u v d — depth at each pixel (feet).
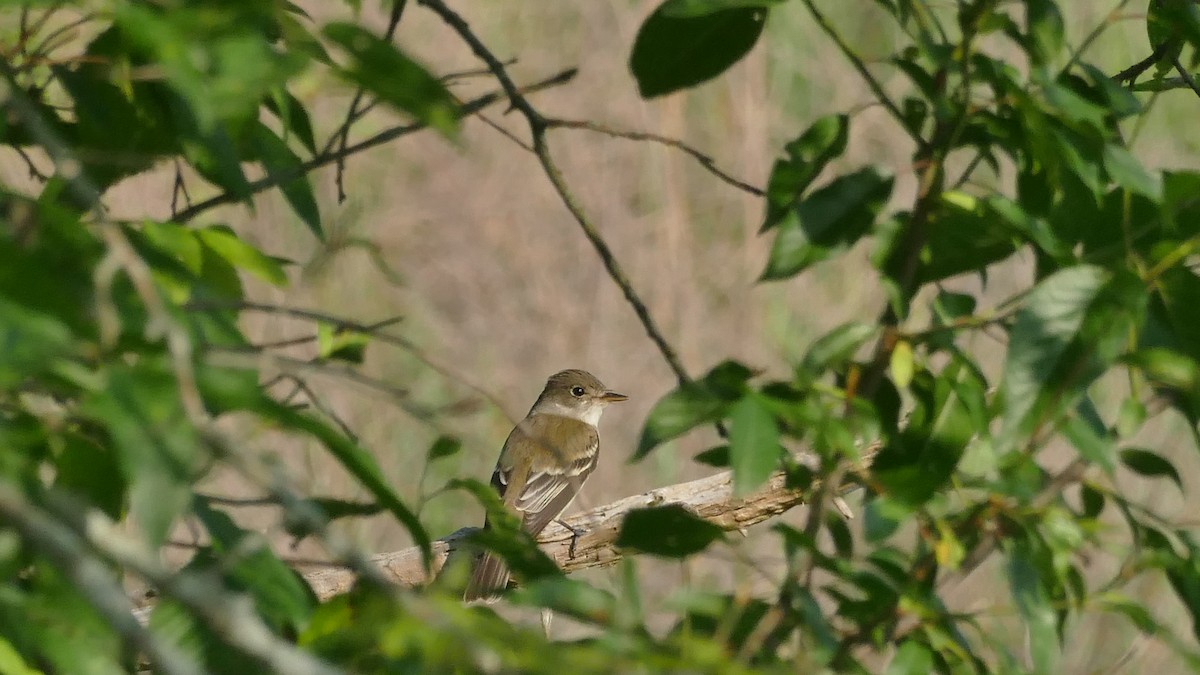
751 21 22.67
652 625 52.26
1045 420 17.21
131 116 19.30
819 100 71.67
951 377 19.43
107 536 11.54
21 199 13.73
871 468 19.89
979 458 19.79
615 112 74.18
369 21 68.54
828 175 66.59
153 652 11.22
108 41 18.72
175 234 16.31
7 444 13.24
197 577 12.85
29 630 13.85
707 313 68.74
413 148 74.18
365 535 57.41
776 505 31.40
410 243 71.26
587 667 12.91
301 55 13.66
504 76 27.43
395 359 68.39
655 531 18.48
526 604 15.92
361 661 14.39
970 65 18.57
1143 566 20.27
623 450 65.62
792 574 18.30
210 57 13.47
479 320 70.44
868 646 20.24
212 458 13.15
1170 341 18.97
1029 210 19.97
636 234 71.46
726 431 23.25
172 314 13.15
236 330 15.12
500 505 17.35
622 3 76.69
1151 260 18.40
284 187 21.42
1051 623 19.12
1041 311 17.39
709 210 71.10
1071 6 68.54
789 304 67.97
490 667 13.05
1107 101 20.31
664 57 23.00
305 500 13.20
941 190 19.30
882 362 19.31
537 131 28.71
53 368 11.91
